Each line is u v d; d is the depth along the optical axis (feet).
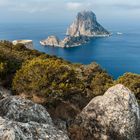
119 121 63.62
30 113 51.47
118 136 62.54
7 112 50.49
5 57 115.34
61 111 77.92
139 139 64.13
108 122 63.67
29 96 82.94
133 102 67.51
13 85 87.20
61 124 68.95
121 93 68.08
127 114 64.49
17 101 52.80
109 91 69.41
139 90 125.59
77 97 90.43
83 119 65.77
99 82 148.15
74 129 64.75
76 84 93.71
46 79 82.79
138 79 136.36
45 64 87.51
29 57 172.55
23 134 38.01
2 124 37.35
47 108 78.18
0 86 93.45
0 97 67.46
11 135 35.09
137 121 65.41
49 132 41.83
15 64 112.68
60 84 83.87
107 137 62.34
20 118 50.08
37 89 81.87
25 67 90.58
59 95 81.41
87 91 110.83
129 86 130.31
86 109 67.26
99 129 63.41
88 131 63.67
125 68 646.74
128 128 63.26
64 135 42.91
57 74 87.35
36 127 41.75
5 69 98.53
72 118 75.82
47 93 80.43
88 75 187.42
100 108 66.03
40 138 39.73
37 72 84.99
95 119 64.80
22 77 85.87
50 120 53.42
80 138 62.85
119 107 65.31
